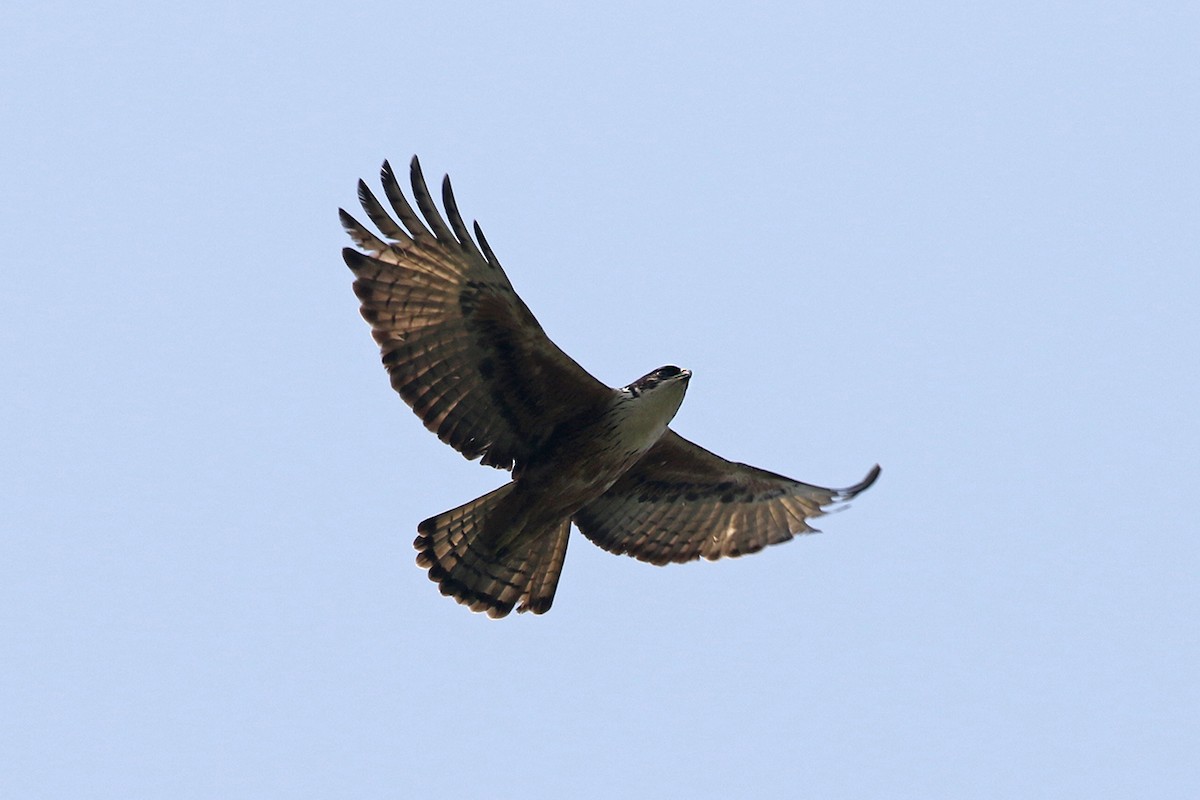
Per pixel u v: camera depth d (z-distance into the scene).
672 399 16.08
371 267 14.78
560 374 15.51
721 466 18.09
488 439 15.93
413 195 14.45
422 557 16.83
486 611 17.02
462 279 14.75
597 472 16.33
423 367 15.30
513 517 16.53
